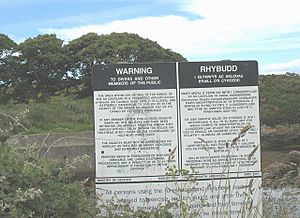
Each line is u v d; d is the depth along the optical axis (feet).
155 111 13.34
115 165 13.25
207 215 13.29
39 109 73.56
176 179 13.19
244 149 13.53
